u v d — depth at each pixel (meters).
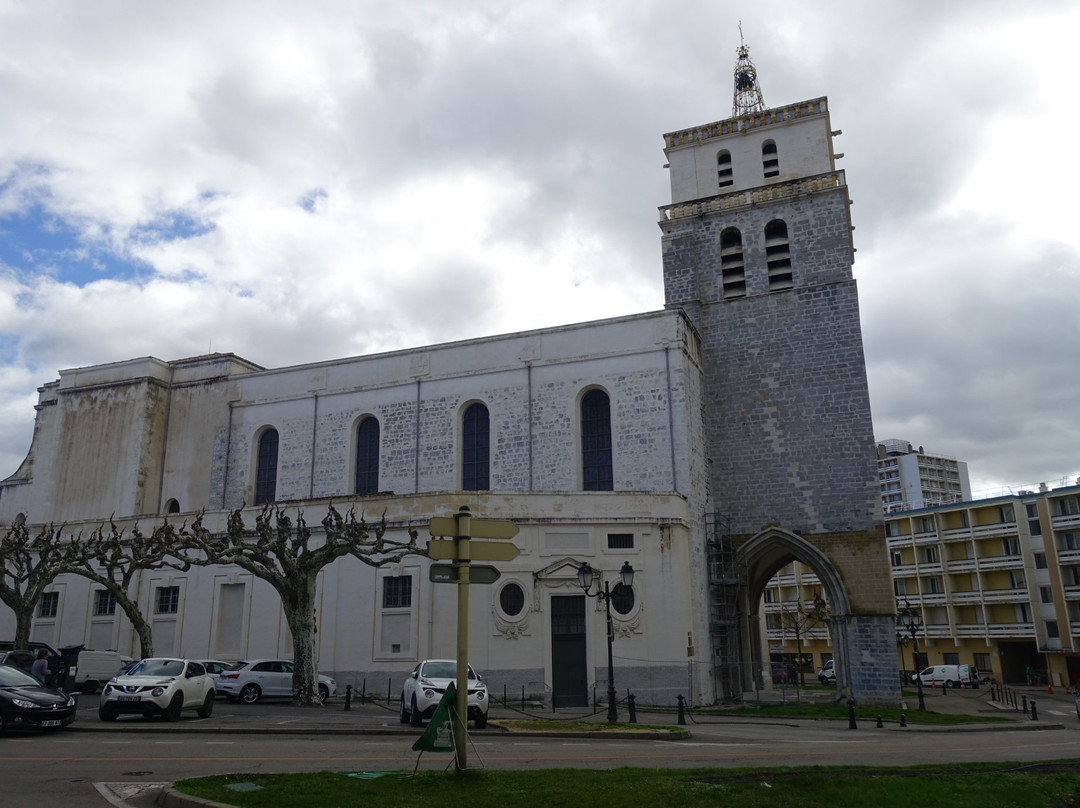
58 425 50.41
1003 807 11.50
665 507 34.62
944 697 50.56
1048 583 66.81
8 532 41.66
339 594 35.12
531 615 32.78
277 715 25.80
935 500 117.00
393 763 15.70
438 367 43.28
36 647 34.62
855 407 40.25
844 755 18.11
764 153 46.97
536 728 22.33
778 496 40.56
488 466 41.53
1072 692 59.38
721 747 19.59
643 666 32.72
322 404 45.34
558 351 41.19
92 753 16.67
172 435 48.62
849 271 41.88
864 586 38.22
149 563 33.97
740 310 43.50
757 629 47.09
